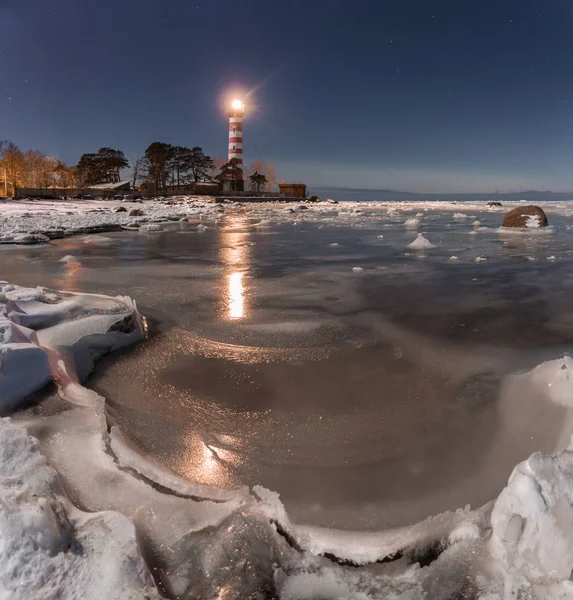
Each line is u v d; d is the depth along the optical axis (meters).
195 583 1.71
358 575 1.79
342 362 4.12
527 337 4.85
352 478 2.48
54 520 1.74
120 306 4.85
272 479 2.47
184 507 2.07
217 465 2.60
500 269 9.14
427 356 4.28
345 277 8.31
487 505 2.13
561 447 2.62
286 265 9.76
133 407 3.27
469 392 3.50
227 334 4.86
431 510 2.22
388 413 3.19
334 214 32.81
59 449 2.44
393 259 10.66
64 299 4.98
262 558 1.84
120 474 2.26
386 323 5.34
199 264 9.82
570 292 6.98
